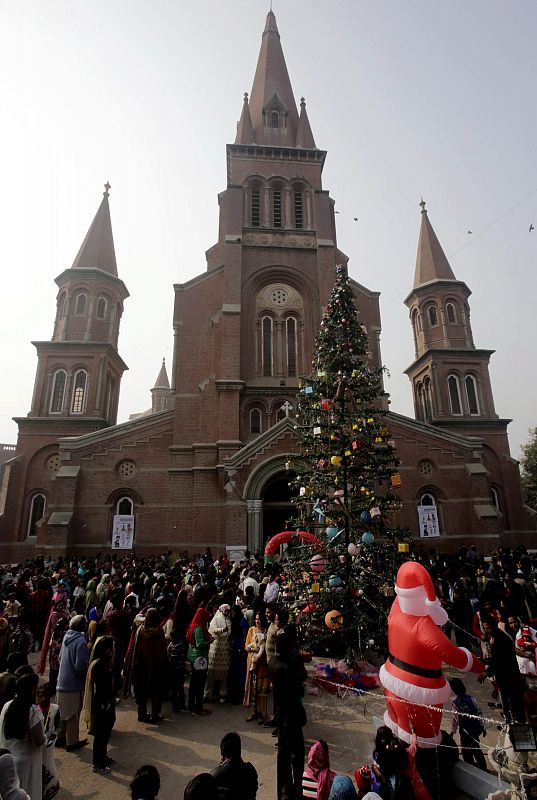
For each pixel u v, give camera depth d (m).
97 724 7.37
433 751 6.21
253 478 26.23
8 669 7.41
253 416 30.73
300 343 33.06
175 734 8.68
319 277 33.62
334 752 7.75
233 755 4.79
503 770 5.37
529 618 13.02
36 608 14.73
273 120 41.78
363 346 14.23
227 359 30.12
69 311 39.47
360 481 12.54
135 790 4.06
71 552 26.89
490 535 28.38
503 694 8.14
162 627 10.07
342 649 12.51
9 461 34.12
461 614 14.13
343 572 11.80
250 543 25.34
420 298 45.66
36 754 5.40
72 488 27.56
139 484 28.55
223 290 32.66
